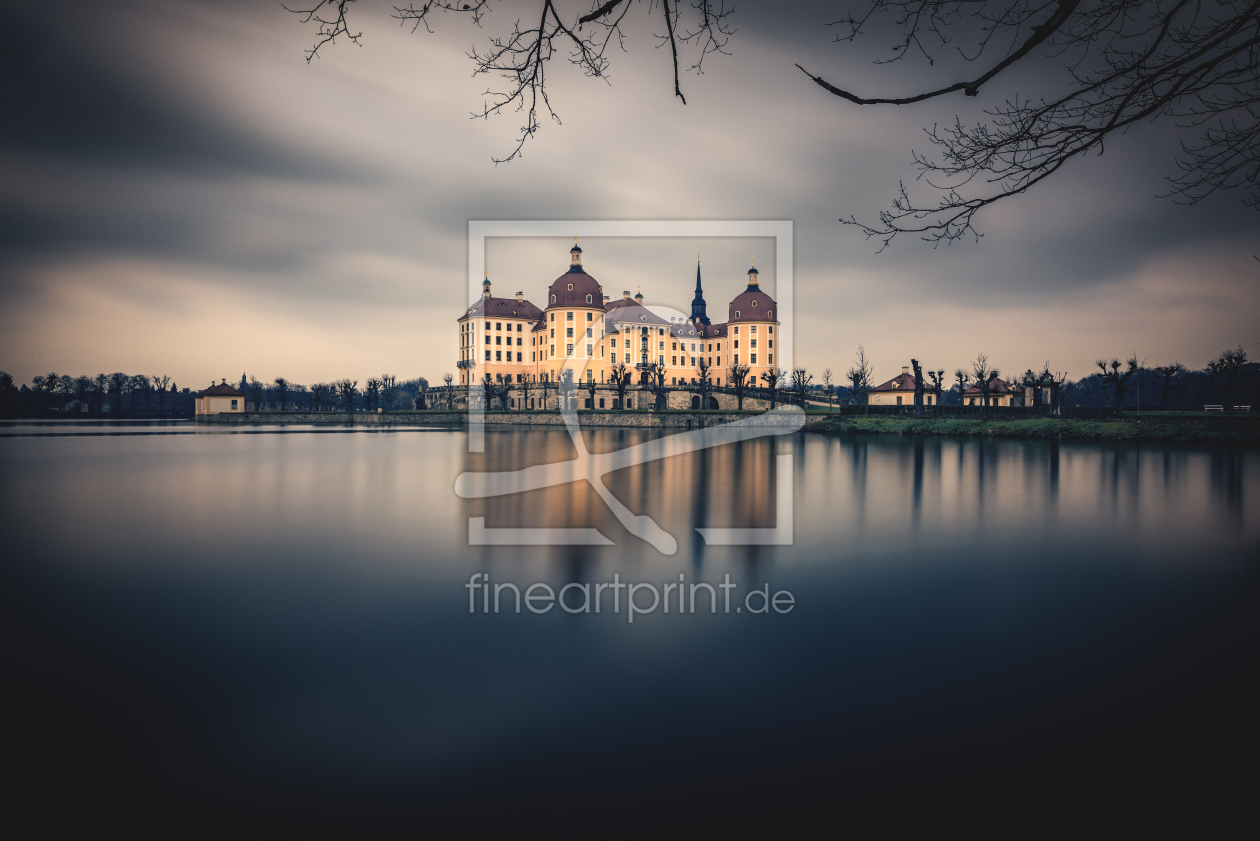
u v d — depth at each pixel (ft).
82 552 43.62
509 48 17.56
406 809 15.57
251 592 33.65
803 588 33.76
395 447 156.87
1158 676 22.53
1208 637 26.50
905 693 21.38
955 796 15.72
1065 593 32.76
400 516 57.67
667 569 37.96
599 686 22.12
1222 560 40.04
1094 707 20.21
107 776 17.01
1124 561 39.68
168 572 38.01
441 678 22.82
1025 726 19.04
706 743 18.29
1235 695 20.98
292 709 20.66
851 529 50.19
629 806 15.55
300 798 16.10
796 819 14.96
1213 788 15.90
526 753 17.90
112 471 100.07
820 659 24.20
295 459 122.11
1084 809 15.16
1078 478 82.28
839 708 20.26
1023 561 39.78
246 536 48.78
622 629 27.81
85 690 22.13
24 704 21.17
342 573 37.52
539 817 15.21
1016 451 123.65
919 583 34.94
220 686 22.34
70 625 28.68
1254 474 84.79
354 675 23.24
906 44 16.96
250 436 209.56
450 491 75.46
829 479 83.82
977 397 296.30
